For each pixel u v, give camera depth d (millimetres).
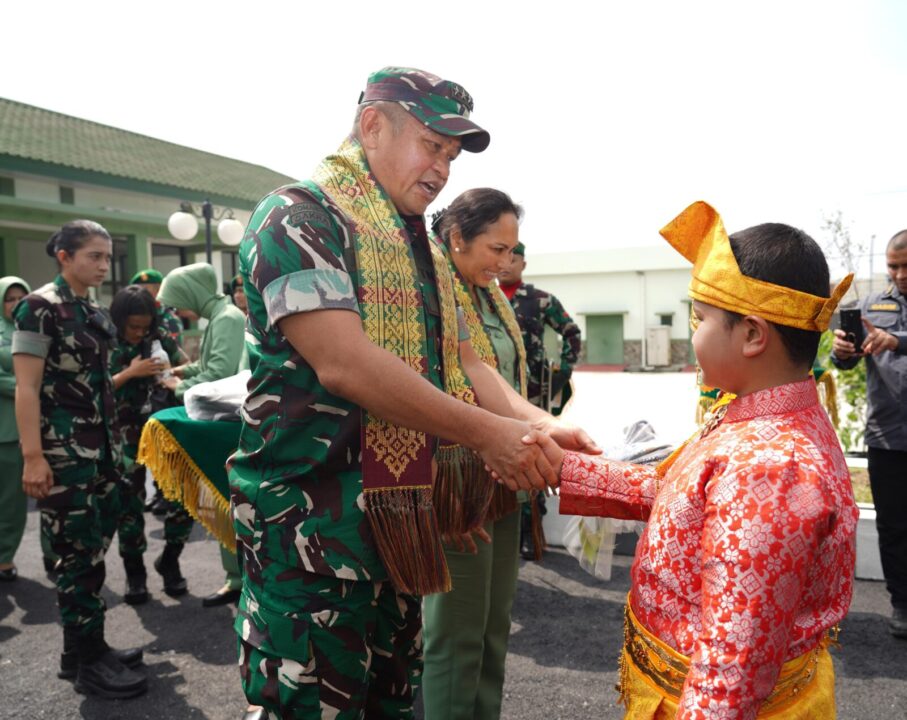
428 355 1573
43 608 3975
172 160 19234
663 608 1149
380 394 1312
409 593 1437
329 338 1304
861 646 3262
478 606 2174
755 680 960
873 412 3412
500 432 1421
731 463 1043
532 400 4438
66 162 14094
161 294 4316
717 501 1027
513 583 2436
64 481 2912
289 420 1396
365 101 1549
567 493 1484
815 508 983
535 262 26922
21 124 16078
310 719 1402
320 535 1380
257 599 1449
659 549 1144
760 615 964
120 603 3994
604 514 1492
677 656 1123
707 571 1018
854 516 1065
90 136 17938
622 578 4219
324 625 1395
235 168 21625
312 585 1395
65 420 2938
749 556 976
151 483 6035
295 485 1407
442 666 2184
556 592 4020
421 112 1479
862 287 17000
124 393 4098
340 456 1391
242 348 4234
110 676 2965
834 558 1045
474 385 1998
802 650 1125
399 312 1446
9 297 4633
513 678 3053
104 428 3082
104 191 15141
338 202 1446
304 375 1388
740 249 1117
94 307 3162
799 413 1091
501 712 2785
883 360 3395
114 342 3221
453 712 2176
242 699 2934
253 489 1444
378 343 1413
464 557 2145
